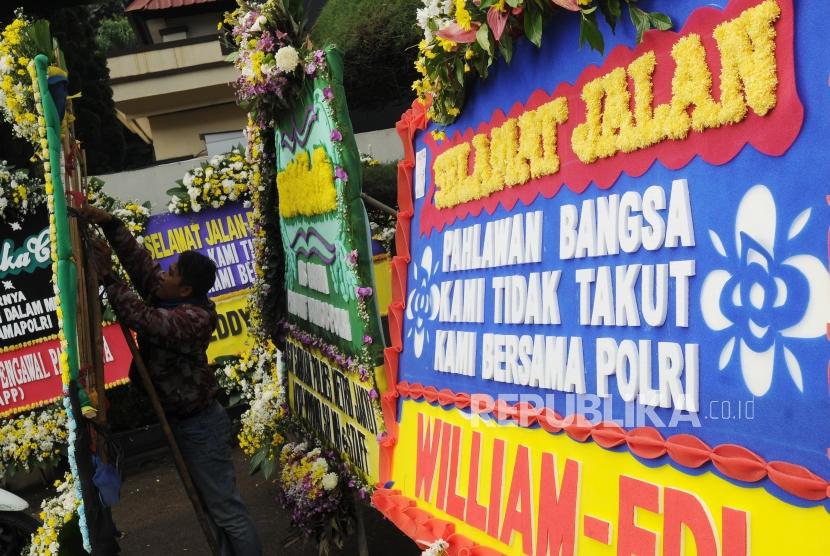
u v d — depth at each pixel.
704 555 1.86
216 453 4.09
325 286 4.50
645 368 2.08
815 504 1.59
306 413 5.24
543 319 2.56
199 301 4.16
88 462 3.27
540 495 2.52
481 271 2.99
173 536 5.55
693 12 1.89
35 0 9.30
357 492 4.27
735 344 1.80
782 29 1.66
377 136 9.78
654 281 2.05
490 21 2.49
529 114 2.61
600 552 2.22
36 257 7.08
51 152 3.38
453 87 3.01
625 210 2.15
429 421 3.38
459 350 3.15
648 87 2.04
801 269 1.64
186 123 17.55
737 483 1.78
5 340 6.97
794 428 1.65
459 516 3.02
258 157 5.72
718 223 1.85
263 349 6.62
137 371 4.11
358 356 3.97
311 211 4.57
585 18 2.15
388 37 6.93
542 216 2.57
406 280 3.79
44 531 4.43
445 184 3.27
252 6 4.86
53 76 3.60
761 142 1.72
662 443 1.98
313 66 4.06
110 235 4.25
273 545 5.04
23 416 6.98
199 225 7.61
